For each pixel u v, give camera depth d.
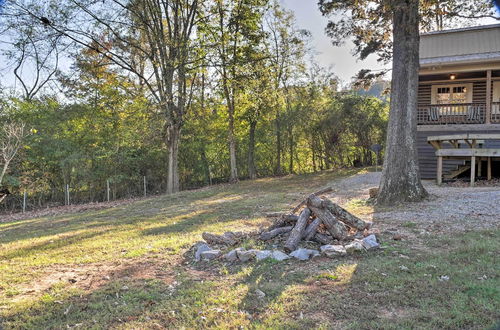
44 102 18.22
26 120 15.82
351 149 23.91
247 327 2.69
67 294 3.60
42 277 4.27
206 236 5.49
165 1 17.33
